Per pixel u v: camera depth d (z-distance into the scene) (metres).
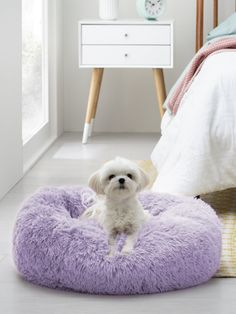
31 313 1.49
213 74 2.23
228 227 2.07
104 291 1.58
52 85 3.56
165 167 2.26
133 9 3.70
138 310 1.50
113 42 3.38
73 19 3.72
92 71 3.76
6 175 2.48
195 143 2.17
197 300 1.55
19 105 2.68
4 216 2.21
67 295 1.58
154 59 3.38
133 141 3.51
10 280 1.68
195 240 1.64
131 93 3.78
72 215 1.96
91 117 3.50
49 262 1.61
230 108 2.18
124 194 1.61
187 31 3.72
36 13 3.24
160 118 3.79
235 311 1.50
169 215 1.82
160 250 1.61
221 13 3.70
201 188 2.17
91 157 3.11
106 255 1.60
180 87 2.67
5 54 2.44
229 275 1.70
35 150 3.16
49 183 2.64
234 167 2.16
